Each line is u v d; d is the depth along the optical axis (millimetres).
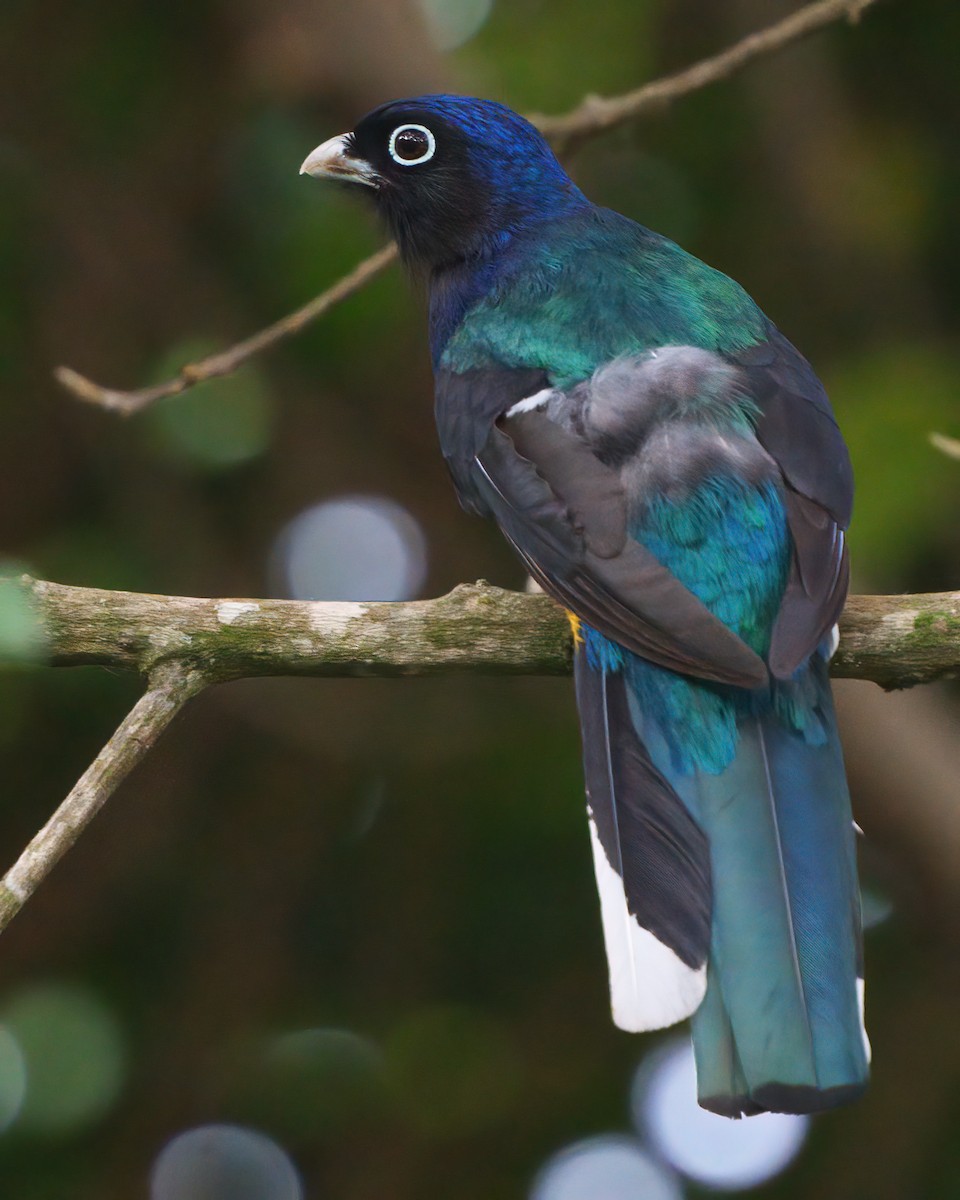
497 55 12461
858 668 7793
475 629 7723
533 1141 12055
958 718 12477
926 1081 11875
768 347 8523
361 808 12734
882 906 12250
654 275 8906
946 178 13094
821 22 10047
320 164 9938
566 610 7723
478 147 9633
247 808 12695
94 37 13266
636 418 7961
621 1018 6812
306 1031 12281
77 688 11891
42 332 13094
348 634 7703
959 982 12008
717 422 7930
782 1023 6703
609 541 7457
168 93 13359
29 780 12141
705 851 7137
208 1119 12086
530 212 9594
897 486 11078
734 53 10141
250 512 13180
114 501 12922
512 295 9016
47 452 13016
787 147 13102
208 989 12312
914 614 7742
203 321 13250
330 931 12555
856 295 13023
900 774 11438
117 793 7742
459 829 12531
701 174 13203
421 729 12625
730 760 7305
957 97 13227
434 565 13227
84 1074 11203
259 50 12867
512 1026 12312
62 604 7602
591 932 12375
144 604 7641
